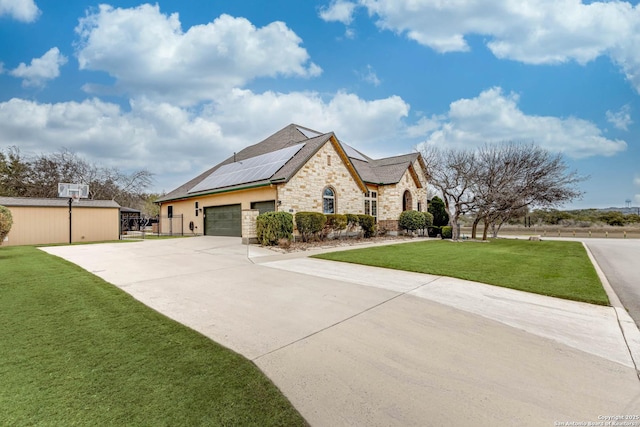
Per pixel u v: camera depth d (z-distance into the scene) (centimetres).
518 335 416
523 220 3891
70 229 1750
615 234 3108
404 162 2361
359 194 2000
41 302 526
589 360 348
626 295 650
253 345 378
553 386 295
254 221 1509
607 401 273
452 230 2039
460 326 445
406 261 971
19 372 302
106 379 292
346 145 2805
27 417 236
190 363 324
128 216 3064
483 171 2041
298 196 1609
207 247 1369
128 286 659
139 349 356
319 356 352
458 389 288
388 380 303
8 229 1033
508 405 265
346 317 477
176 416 242
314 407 260
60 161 3136
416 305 538
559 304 550
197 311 500
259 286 663
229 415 245
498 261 1008
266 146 2548
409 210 2231
